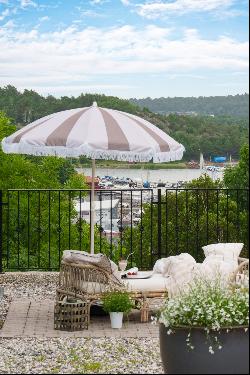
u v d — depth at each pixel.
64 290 12.73
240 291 8.47
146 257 39.44
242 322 7.91
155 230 39.91
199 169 39.31
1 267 16.91
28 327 12.31
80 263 12.49
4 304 14.20
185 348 7.88
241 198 39.69
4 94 37.56
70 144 12.61
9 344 11.23
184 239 40.34
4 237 37.22
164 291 12.69
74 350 10.89
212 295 8.23
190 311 7.96
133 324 12.63
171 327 7.97
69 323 12.12
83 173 39.84
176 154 13.40
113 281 12.47
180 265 12.34
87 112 13.34
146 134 13.12
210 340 7.82
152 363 10.16
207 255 13.56
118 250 31.16
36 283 16.16
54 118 13.41
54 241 38.84
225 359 7.82
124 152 12.65
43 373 9.64
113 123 13.09
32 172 40.78
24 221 37.94
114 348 11.01
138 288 12.61
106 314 13.34
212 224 39.88
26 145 12.87
